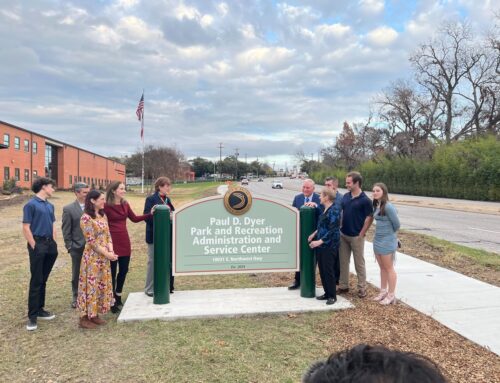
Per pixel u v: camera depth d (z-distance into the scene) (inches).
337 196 244.4
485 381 147.2
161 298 228.4
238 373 154.2
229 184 309.3
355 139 2888.8
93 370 157.6
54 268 340.5
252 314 217.0
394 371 30.0
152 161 2628.0
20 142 1734.7
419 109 2071.9
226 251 252.1
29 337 190.7
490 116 1820.9
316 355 168.9
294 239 256.4
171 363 162.4
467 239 498.0
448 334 189.2
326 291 231.8
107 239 205.0
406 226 636.1
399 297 245.1
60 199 1311.5
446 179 1582.2
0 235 562.3
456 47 1955.0
